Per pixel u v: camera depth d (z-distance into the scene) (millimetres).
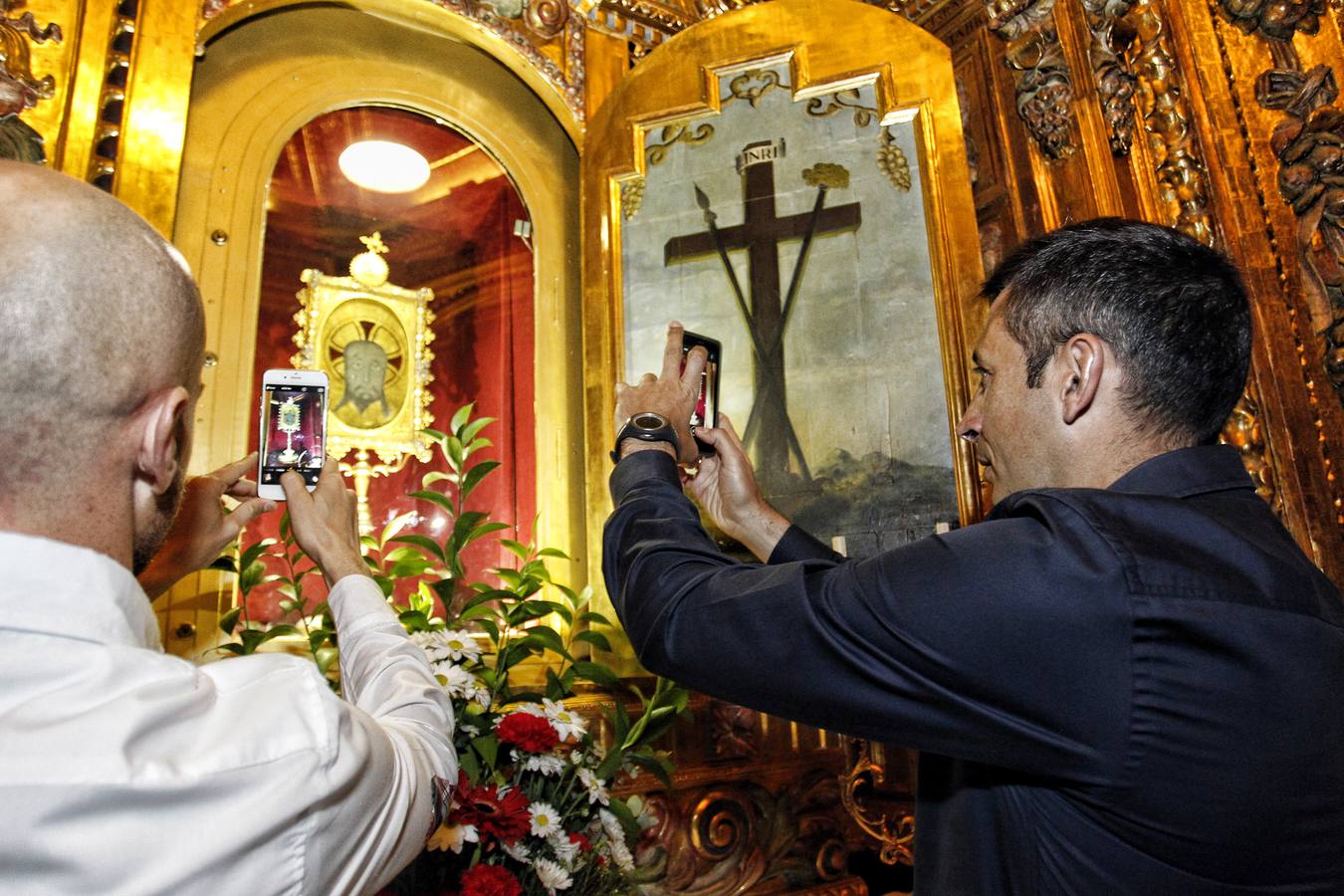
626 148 1804
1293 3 1626
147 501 478
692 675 621
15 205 436
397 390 1651
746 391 1685
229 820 387
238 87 1589
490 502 1725
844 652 560
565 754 1185
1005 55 1946
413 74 1780
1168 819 511
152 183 1392
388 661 638
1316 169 1562
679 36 1847
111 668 399
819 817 1664
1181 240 649
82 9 1386
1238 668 514
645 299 1750
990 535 566
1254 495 634
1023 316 670
